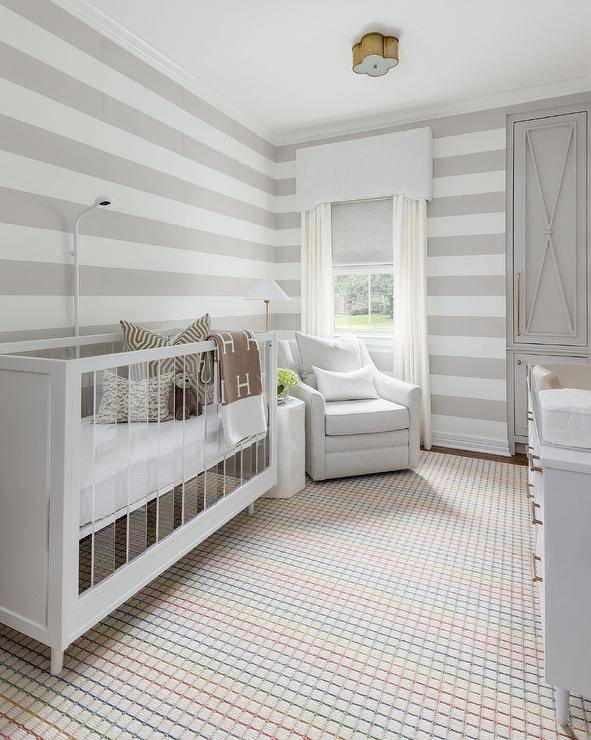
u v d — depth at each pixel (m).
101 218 2.61
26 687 1.48
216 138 3.55
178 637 1.72
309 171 4.15
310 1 2.47
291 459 2.94
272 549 2.33
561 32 2.79
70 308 2.45
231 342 2.24
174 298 3.17
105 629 1.76
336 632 1.75
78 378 1.45
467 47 2.94
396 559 2.24
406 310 3.92
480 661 1.60
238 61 3.05
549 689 1.49
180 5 2.47
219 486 2.27
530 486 2.23
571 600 1.25
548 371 2.03
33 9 2.20
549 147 3.49
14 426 1.50
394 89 3.47
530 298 3.63
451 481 3.20
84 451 1.54
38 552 1.49
